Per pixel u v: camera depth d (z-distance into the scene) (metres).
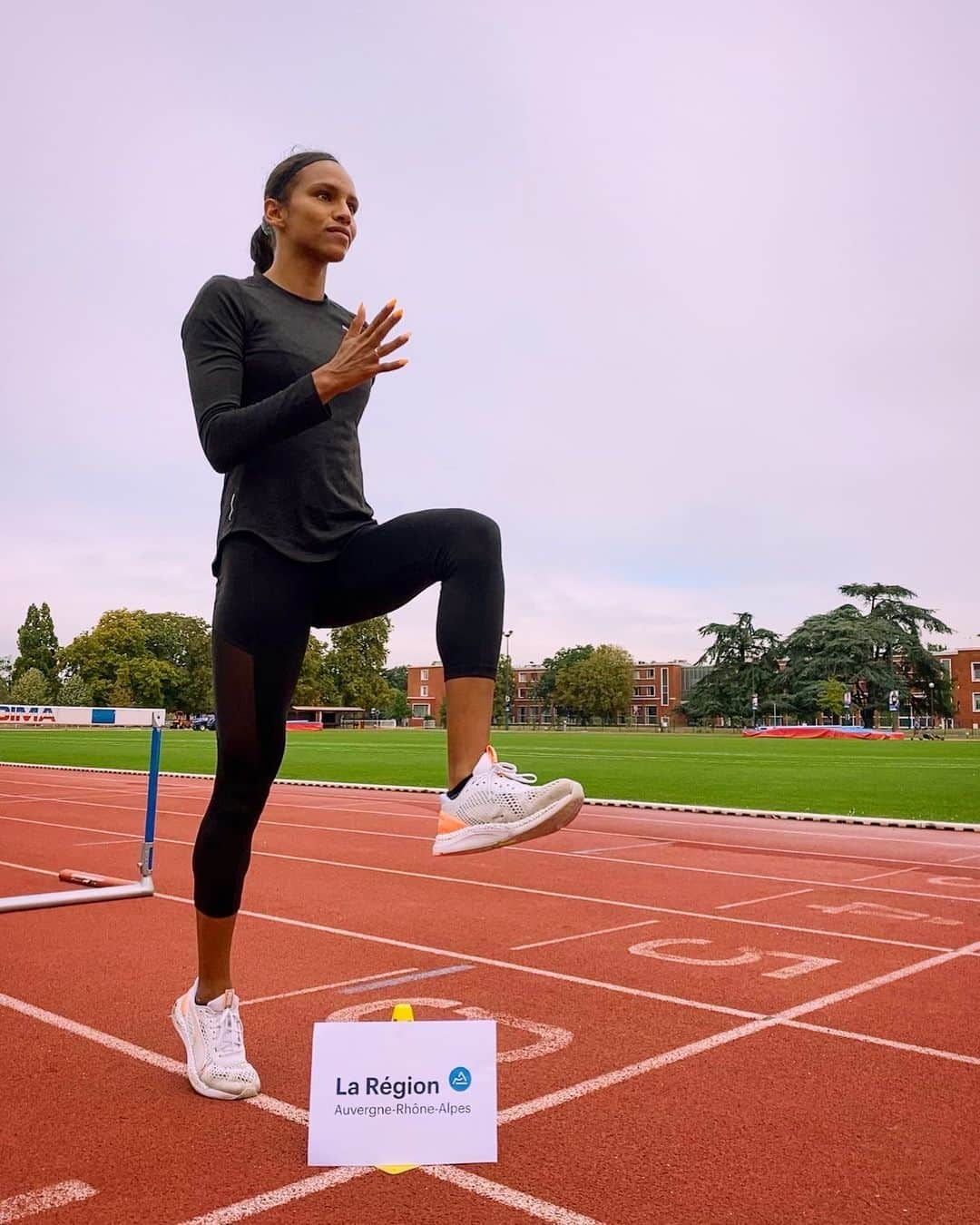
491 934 6.20
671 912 6.98
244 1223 2.42
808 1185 2.66
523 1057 3.76
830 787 18.69
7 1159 2.82
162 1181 2.66
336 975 5.13
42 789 18.86
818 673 78.00
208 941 3.22
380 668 98.81
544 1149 2.89
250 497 2.76
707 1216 2.47
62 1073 3.59
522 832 2.22
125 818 13.53
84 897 4.05
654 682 117.12
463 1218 2.45
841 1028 4.18
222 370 2.62
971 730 78.81
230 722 2.83
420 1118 2.74
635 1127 3.06
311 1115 2.74
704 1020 4.29
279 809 14.88
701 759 30.02
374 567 2.68
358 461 2.94
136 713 4.34
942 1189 2.64
